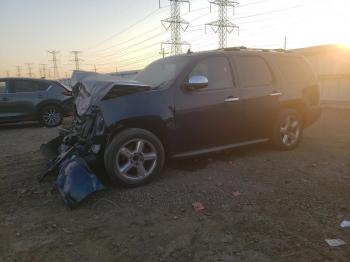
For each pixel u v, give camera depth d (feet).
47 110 37.65
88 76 19.26
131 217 12.83
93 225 12.33
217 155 20.39
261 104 19.43
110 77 18.25
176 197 14.39
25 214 13.43
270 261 9.86
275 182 15.89
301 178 16.37
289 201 13.80
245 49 20.58
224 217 12.59
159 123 16.10
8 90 36.45
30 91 37.22
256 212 12.91
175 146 16.80
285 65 21.30
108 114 15.11
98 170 17.01
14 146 26.58
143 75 19.51
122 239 11.32
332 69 43.34
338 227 11.65
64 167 14.98
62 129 20.11
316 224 11.89
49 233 11.89
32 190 15.81
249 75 19.34
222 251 10.42
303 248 10.44
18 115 36.58
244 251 10.39
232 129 18.56
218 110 17.74
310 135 26.81
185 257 10.19
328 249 10.36
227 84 18.33
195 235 11.39
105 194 14.83
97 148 15.35
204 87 17.03
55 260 10.29
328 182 15.83
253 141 19.85
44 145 20.03
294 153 20.85
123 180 15.20
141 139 15.47
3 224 12.67
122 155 15.24
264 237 11.13
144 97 15.88
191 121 16.97
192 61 17.54
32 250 10.86
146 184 15.80
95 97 15.83
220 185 15.56
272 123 20.38
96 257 10.38
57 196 15.02
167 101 16.28
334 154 20.66
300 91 21.39
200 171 17.52
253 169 17.76
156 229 11.88
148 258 10.21
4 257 10.53
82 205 13.94
